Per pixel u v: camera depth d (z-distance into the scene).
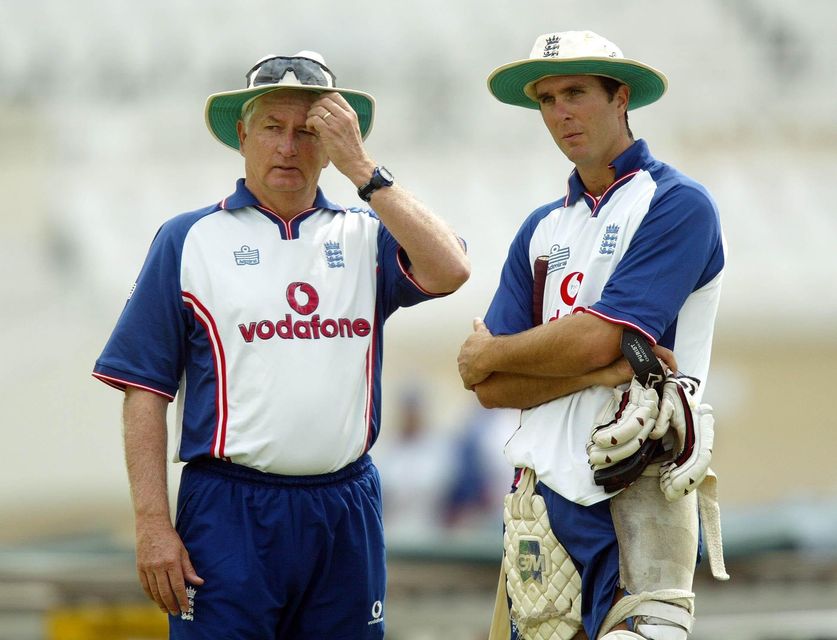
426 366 47.50
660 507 14.81
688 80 81.00
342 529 15.52
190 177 73.00
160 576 14.96
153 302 15.41
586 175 15.80
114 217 69.75
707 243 15.05
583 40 15.26
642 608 14.59
